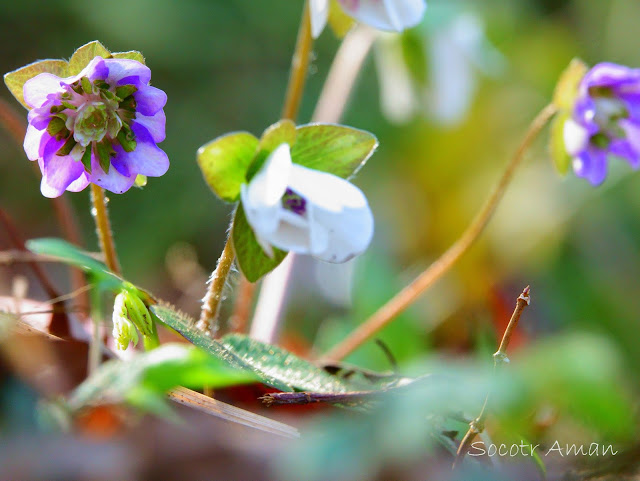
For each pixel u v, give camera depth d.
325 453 0.21
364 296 0.32
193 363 0.20
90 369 0.21
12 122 0.27
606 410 0.22
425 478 0.21
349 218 0.21
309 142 0.22
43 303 0.23
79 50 0.21
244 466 0.20
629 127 0.25
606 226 0.42
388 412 0.21
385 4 0.24
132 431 0.20
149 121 0.21
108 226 0.23
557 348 0.23
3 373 0.21
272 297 0.28
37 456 0.19
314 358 0.29
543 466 0.22
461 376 0.22
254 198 0.21
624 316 0.37
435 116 0.31
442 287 0.33
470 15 0.31
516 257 0.40
